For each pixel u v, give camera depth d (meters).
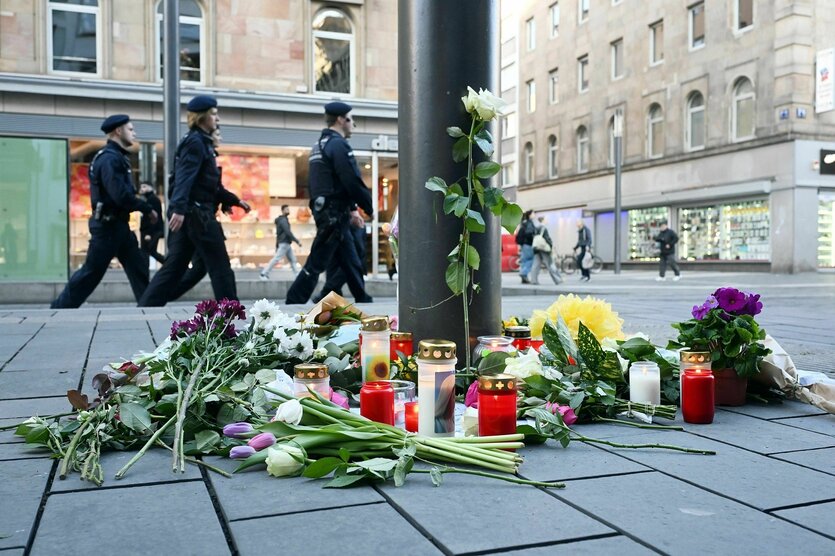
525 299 10.19
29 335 5.46
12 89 16.19
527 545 1.50
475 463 2.03
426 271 3.41
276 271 18.94
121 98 16.97
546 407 2.45
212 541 1.54
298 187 19.12
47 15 16.91
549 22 35.66
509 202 3.06
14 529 1.61
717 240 27.38
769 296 11.01
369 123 18.77
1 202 14.02
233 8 17.95
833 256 24.89
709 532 1.58
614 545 1.51
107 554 1.47
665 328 5.89
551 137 36.25
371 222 18.70
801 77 23.81
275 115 18.19
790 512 1.71
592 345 2.80
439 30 3.34
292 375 3.02
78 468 2.06
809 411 2.89
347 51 18.98
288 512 1.71
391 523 1.63
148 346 4.82
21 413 2.82
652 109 29.77
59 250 14.21
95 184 8.19
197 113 7.38
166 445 2.22
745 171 25.55
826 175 24.19
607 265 32.44
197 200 7.36
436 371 2.39
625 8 30.58
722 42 26.12
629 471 2.05
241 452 2.07
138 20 17.41
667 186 28.75
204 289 11.97
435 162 3.36
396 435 2.11
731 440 2.42
